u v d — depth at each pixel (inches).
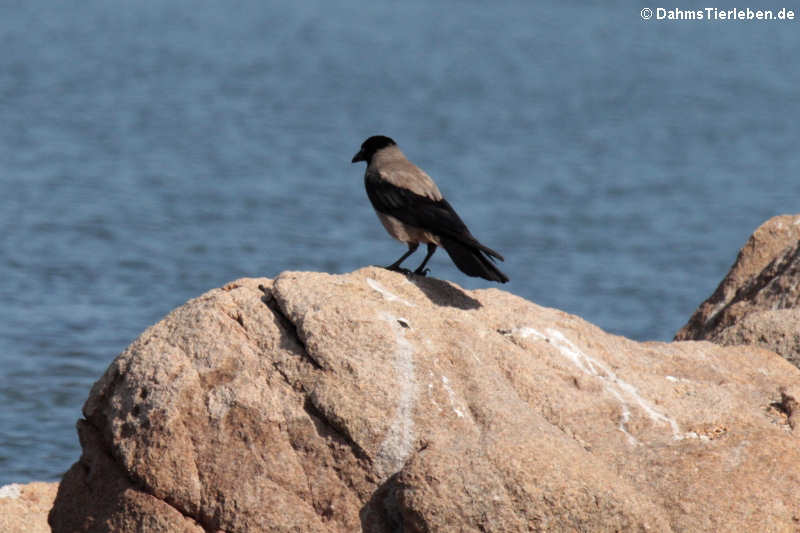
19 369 870.4
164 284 1325.0
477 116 3555.6
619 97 4242.1
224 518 372.2
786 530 368.5
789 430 416.2
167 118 3171.8
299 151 2704.2
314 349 390.9
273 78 4525.1
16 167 2183.8
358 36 6899.6
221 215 1863.9
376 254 1612.9
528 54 6097.4
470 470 358.3
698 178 2476.6
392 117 3472.0
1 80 3688.5
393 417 379.9
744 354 480.4
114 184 2094.0
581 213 2021.4
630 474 382.6
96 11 7524.6
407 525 360.5
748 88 4662.9
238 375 389.7
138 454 382.3
